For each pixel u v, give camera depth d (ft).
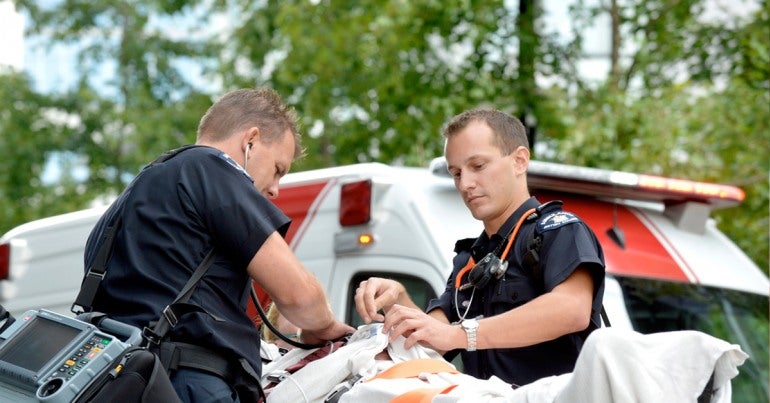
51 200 73.15
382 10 51.60
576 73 49.83
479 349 15.52
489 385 13.39
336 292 25.76
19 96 74.02
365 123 55.31
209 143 15.83
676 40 50.44
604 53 53.01
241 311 14.98
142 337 13.96
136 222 14.83
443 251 24.21
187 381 14.20
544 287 15.49
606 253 25.07
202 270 14.64
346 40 53.62
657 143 46.73
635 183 25.30
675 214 26.71
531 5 50.34
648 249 25.72
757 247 47.37
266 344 17.76
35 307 31.60
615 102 47.34
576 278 15.26
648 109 47.11
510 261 15.98
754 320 25.94
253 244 14.67
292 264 14.88
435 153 53.52
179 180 14.87
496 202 16.08
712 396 12.13
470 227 24.72
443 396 13.14
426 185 25.49
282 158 16.11
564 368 15.64
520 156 16.35
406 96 52.75
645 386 11.51
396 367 14.78
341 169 26.84
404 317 15.43
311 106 55.47
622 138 47.80
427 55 53.01
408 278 24.72
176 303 14.16
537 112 48.73
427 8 50.65
